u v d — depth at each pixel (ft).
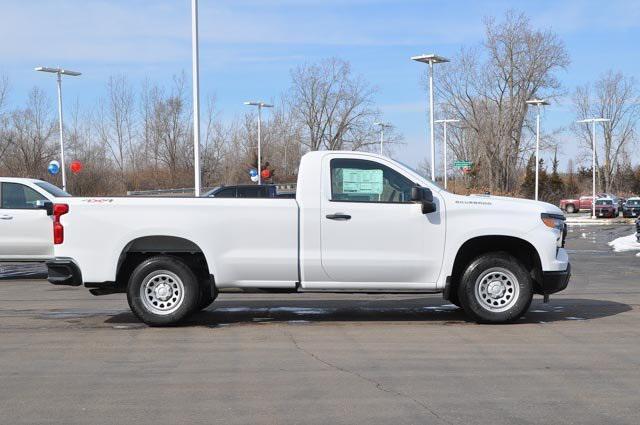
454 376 20.18
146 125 199.00
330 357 22.57
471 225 27.14
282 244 27.09
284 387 19.13
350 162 27.61
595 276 47.01
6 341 25.31
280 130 192.03
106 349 23.91
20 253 44.55
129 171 195.31
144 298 27.50
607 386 19.13
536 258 27.53
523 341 24.89
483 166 196.44
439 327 27.76
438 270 27.30
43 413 17.03
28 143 158.10
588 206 191.52
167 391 18.83
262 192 68.28
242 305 33.81
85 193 159.02
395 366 21.38
